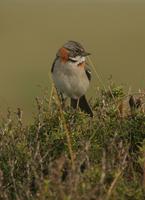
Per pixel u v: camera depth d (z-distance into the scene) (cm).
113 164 1023
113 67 4462
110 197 952
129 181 1039
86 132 1149
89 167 1008
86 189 946
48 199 941
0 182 1018
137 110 1184
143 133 1141
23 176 1073
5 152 1115
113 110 1191
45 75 4166
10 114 1181
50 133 1150
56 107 1193
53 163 1035
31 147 1110
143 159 1033
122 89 1242
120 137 1138
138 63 4606
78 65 1688
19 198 1006
